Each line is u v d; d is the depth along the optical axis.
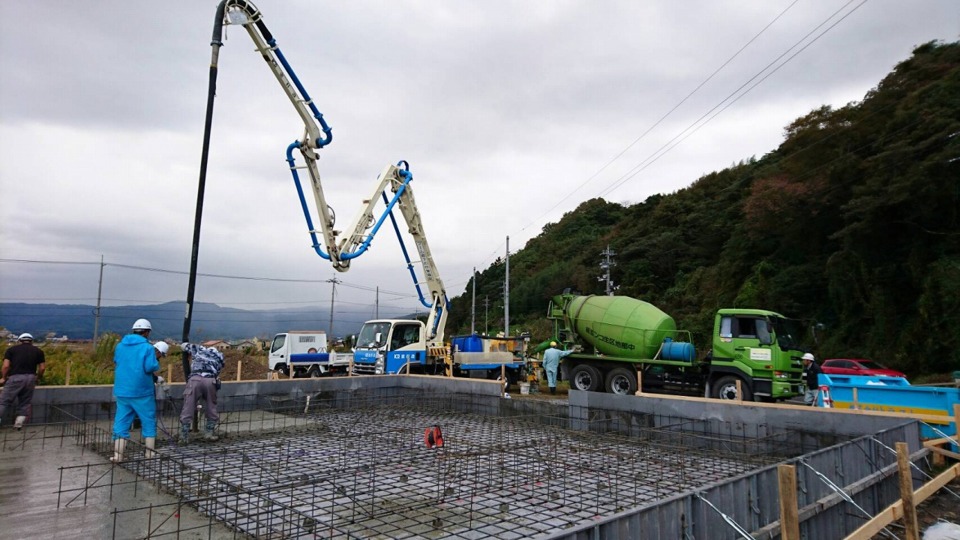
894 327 18.98
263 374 18.44
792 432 7.89
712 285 29.06
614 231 43.12
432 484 5.75
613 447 7.96
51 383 10.95
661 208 37.84
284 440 7.98
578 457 7.15
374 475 5.76
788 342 11.92
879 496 5.70
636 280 34.62
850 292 20.73
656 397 9.21
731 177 37.03
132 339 6.36
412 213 15.52
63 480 5.51
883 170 19.86
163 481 5.52
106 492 5.17
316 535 4.08
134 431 8.30
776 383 11.52
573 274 40.06
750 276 26.23
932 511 5.69
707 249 32.94
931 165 18.11
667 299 32.16
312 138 12.73
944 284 17.41
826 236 23.77
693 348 13.66
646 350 13.89
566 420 10.12
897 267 19.59
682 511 3.63
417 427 9.34
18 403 8.13
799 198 23.56
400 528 4.48
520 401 10.77
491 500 5.22
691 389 13.52
